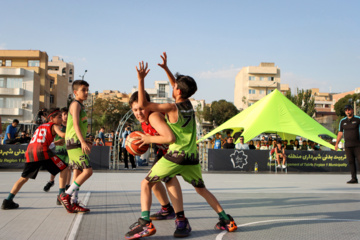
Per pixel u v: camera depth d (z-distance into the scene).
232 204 5.94
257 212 5.19
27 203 5.50
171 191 3.76
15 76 54.06
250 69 96.50
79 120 4.78
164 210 4.62
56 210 4.97
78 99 4.88
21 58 58.59
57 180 9.05
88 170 4.80
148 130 4.12
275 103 18.72
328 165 14.80
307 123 18.20
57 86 66.12
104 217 4.54
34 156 5.02
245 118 19.30
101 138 16.95
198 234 3.79
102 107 68.00
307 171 14.69
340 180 11.31
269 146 17.61
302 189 8.41
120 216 4.62
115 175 11.38
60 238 3.49
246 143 16.70
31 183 8.25
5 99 53.75
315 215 4.98
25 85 54.06
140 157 16.62
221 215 3.94
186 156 3.65
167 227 4.16
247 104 96.75
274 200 6.45
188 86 3.69
